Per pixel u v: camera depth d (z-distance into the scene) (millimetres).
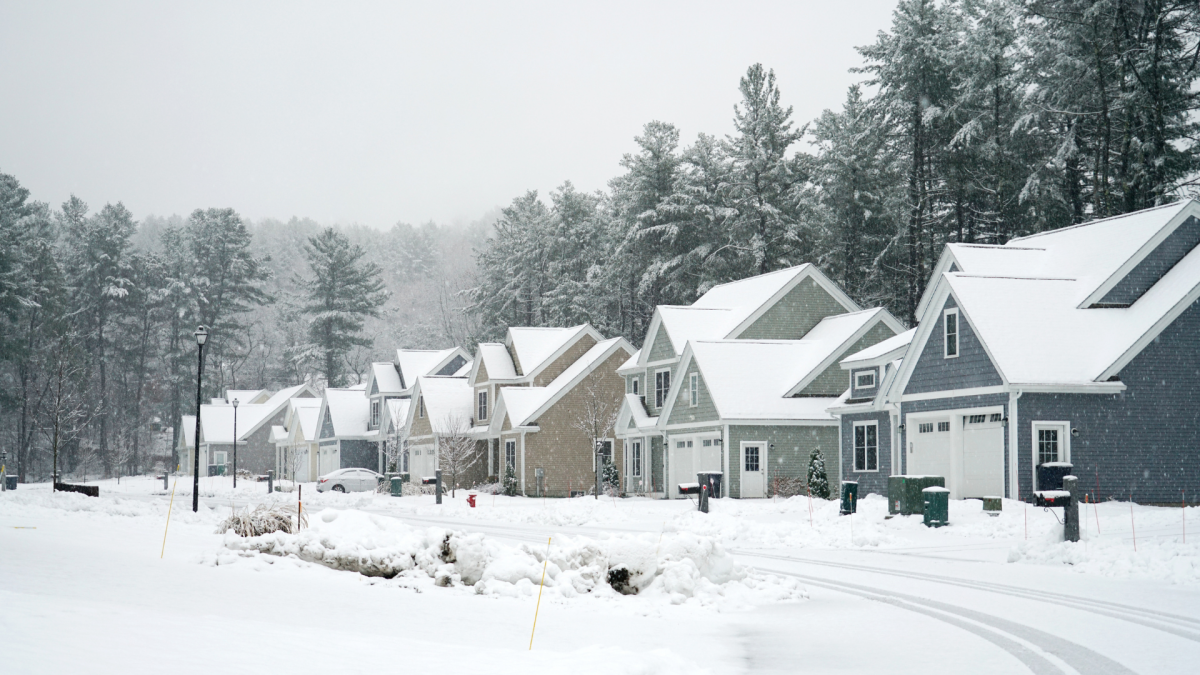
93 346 113875
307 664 8117
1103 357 33438
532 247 95750
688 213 74312
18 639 7789
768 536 26016
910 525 28281
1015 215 62156
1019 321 34344
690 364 47562
